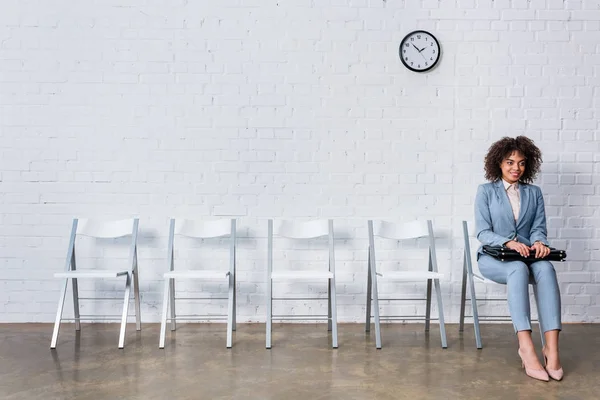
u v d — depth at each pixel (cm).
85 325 405
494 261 326
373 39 412
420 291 415
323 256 413
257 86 411
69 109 407
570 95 415
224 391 265
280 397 257
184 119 410
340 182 412
